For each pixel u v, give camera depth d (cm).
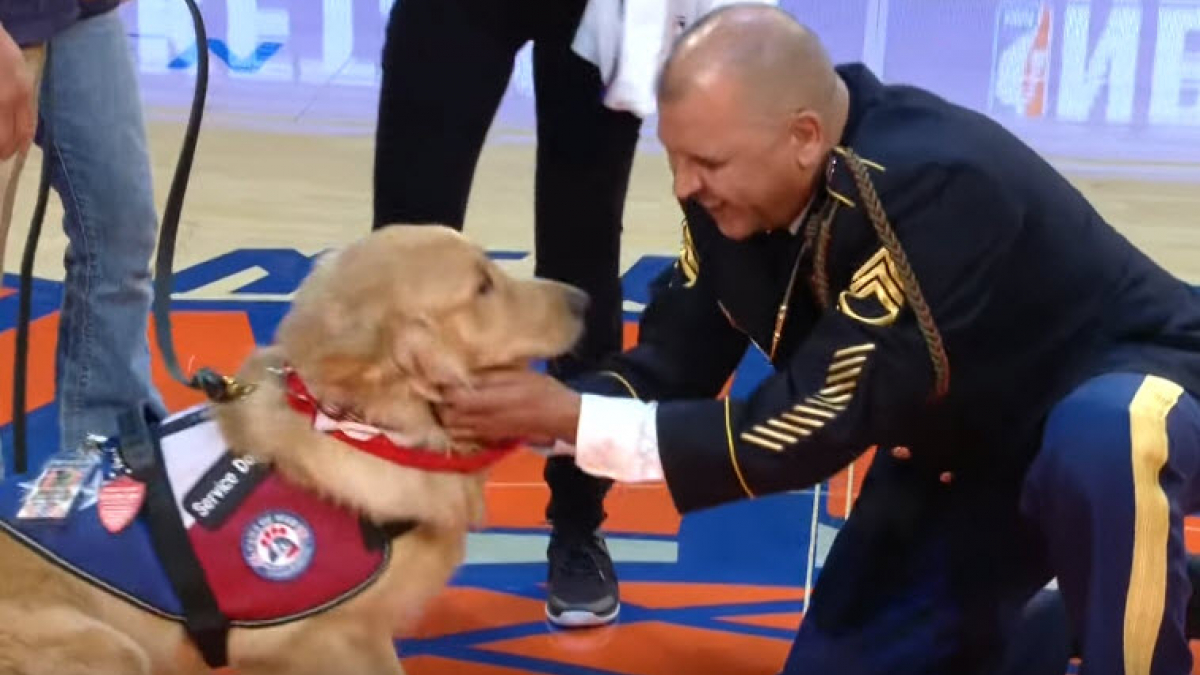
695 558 311
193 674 202
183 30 862
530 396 200
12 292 429
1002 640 240
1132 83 825
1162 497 198
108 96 281
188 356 390
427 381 197
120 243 293
